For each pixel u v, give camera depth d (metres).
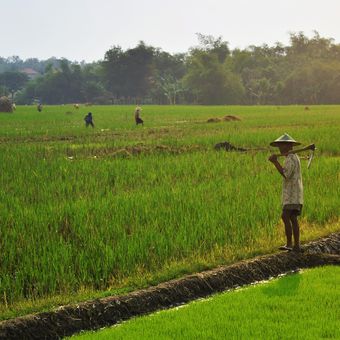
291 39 173.12
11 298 7.83
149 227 10.52
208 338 6.16
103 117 60.94
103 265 8.83
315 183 15.35
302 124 43.72
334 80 130.12
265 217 11.63
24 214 11.32
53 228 10.59
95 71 175.38
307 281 8.37
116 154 23.23
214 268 9.17
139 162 19.89
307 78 132.50
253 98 144.12
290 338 6.14
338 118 52.72
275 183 15.41
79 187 15.41
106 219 10.96
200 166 18.84
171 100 152.25
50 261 8.68
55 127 42.84
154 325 6.67
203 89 138.38
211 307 7.27
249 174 17.33
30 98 173.50
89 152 24.70
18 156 21.28
